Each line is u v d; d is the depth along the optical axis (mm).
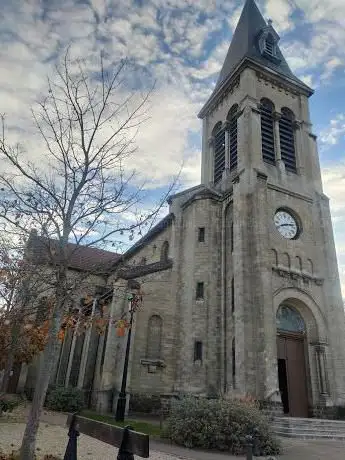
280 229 23172
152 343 21406
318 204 24875
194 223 23844
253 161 23797
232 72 28531
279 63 30484
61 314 7906
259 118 25922
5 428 12516
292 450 11734
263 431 11148
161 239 27766
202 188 26281
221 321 21203
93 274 9969
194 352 20250
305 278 22141
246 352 18391
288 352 20922
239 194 22406
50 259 8828
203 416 11562
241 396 17266
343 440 14625
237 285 20125
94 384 22891
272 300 19578
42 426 13469
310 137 27672
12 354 13375
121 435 5539
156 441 11938
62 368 26281
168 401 19641
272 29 31438
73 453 6625
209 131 31094
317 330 21281
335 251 23672
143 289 21938
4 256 10164
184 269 23141
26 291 10875
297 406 19875
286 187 24578
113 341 20141
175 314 22391
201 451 10797
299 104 29109
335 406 19609
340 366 20609
